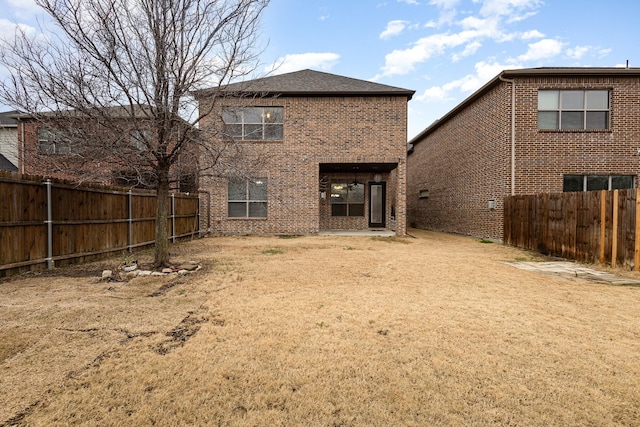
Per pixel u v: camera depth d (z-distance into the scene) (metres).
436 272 6.76
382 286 5.62
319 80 14.84
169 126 6.33
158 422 2.17
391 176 16.56
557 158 11.97
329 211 16.33
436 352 3.17
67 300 4.72
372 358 3.04
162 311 4.29
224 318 4.02
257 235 13.75
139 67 6.07
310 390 2.54
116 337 3.46
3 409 2.27
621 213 7.05
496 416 2.25
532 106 11.93
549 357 3.06
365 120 13.81
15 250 6.16
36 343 3.29
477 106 13.93
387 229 16.34
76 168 6.55
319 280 6.02
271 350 3.18
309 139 13.80
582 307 4.52
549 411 2.30
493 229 12.55
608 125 12.01
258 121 13.81
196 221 13.38
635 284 5.84
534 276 6.45
